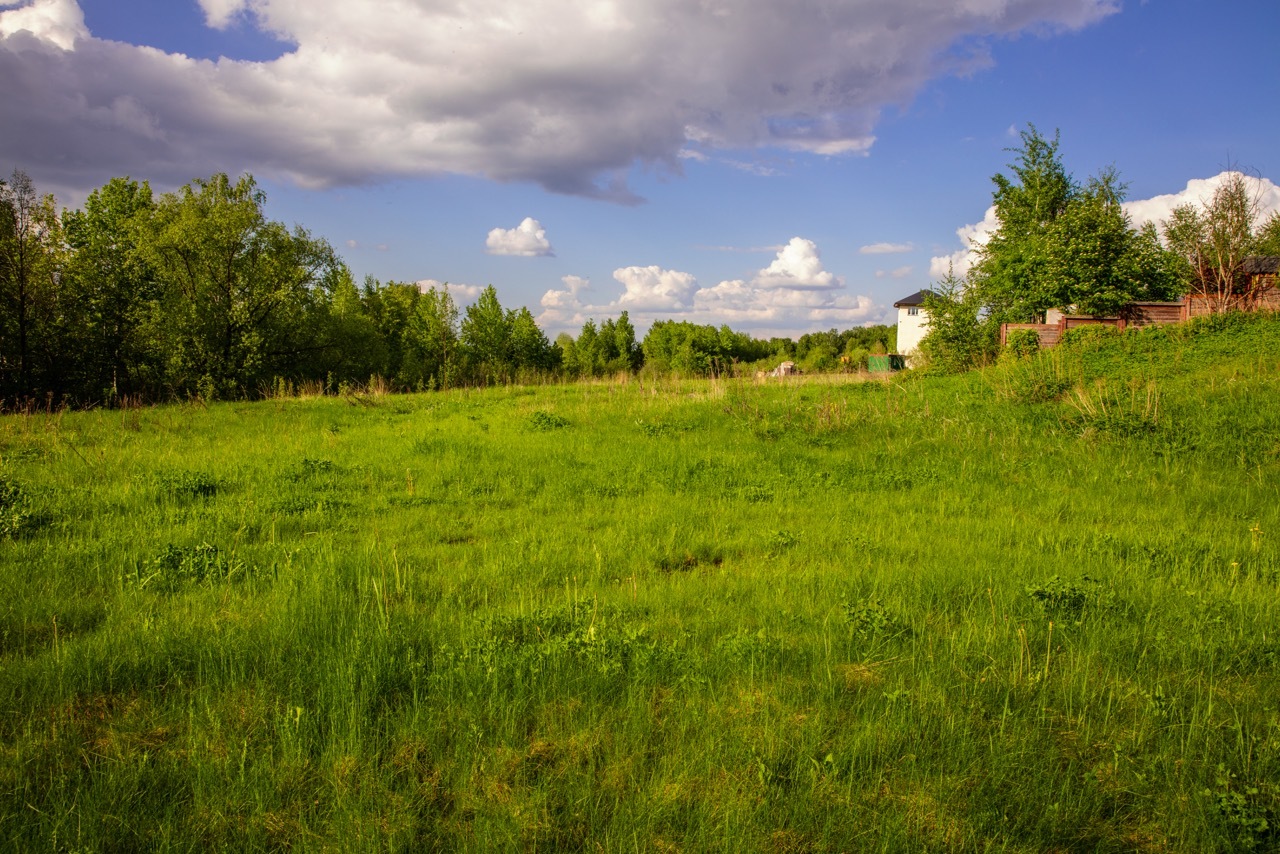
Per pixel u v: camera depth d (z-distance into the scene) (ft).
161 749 10.95
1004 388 53.83
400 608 16.57
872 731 11.34
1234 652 14.33
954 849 9.07
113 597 17.21
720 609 17.03
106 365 84.53
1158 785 10.38
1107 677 13.32
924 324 81.05
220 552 20.30
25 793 9.66
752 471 35.06
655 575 20.03
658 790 10.02
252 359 92.27
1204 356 57.72
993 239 115.65
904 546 22.58
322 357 112.27
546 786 10.15
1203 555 21.22
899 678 13.09
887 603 17.06
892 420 46.32
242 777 10.00
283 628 14.98
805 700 12.58
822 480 33.30
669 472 34.09
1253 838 9.12
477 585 18.75
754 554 22.26
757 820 9.48
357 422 50.19
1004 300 99.81
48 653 13.65
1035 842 9.25
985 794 10.14
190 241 92.53
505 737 11.30
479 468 34.68
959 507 28.48
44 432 42.24
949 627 15.69
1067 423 42.14
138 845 8.98
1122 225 89.35
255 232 98.22
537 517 26.55
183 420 49.55
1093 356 64.03
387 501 28.35
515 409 53.62
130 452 36.73
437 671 13.28
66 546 20.75
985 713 12.21
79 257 84.79
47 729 11.22
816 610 16.81
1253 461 33.04
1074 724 11.93
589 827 9.46
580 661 13.60
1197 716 11.94
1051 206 112.68
